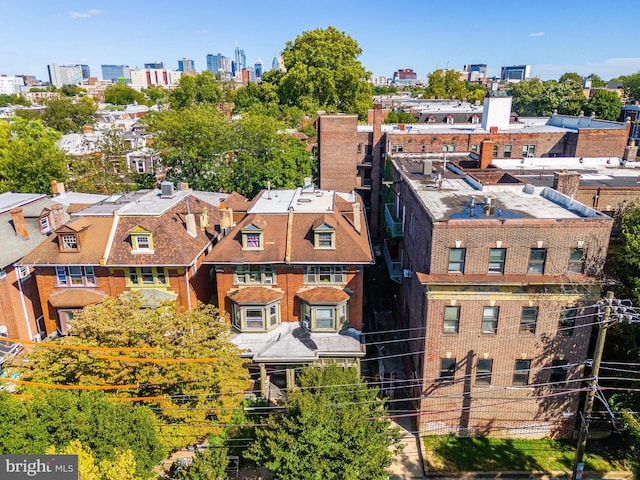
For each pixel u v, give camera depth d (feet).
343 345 106.63
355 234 115.85
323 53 304.09
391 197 157.17
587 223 85.35
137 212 116.67
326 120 187.21
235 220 128.98
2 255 116.47
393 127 218.38
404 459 94.17
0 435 60.29
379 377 112.16
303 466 71.67
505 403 95.71
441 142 197.57
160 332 84.07
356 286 110.83
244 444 95.20
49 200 143.13
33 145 195.52
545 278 87.40
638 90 437.58
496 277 87.86
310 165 219.41
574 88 354.74
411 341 108.17
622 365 94.32
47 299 115.14
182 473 81.15
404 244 122.11
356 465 71.61
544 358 92.12
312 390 82.79
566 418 96.22
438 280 86.89
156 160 205.57
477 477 89.76
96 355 77.30
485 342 91.81
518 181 119.44
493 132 197.26
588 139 189.98
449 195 111.34
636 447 76.95
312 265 109.50
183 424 82.33
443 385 95.14
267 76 349.20
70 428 66.03
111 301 90.94
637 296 84.17
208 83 389.80
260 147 196.54
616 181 124.47
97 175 195.11
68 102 386.11
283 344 106.93
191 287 115.14
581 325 89.61
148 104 602.03
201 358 81.76
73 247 113.39
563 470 90.33
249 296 108.58
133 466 62.44
